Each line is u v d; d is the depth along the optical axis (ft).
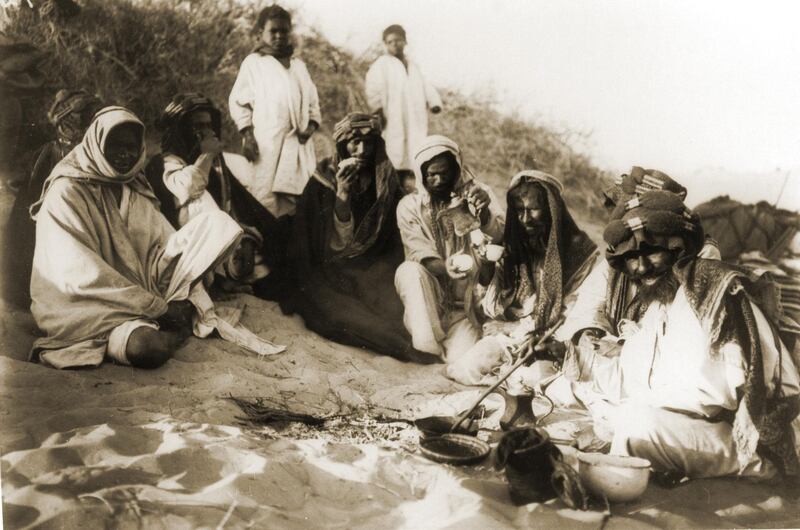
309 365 19.24
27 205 18.47
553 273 20.21
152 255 19.06
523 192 20.17
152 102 19.49
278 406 18.26
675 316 18.11
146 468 16.05
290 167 20.06
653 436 17.30
